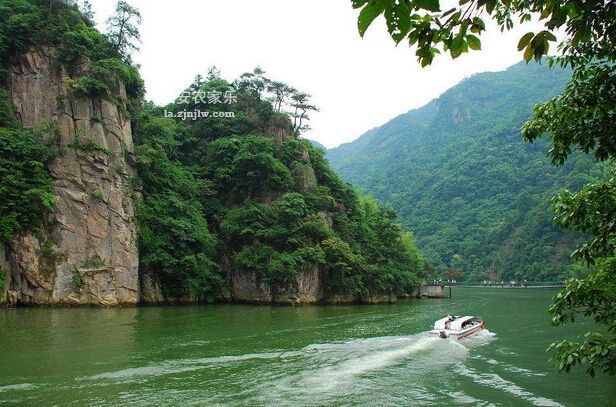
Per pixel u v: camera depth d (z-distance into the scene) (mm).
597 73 7008
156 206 45875
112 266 39969
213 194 55906
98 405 12648
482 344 24375
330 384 15695
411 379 16734
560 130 7453
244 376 16344
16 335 22938
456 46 3795
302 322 32844
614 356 6988
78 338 22422
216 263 51375
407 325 31781
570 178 119875
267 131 63438
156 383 15031
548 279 101750
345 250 53250
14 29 40688
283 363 18547
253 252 51375
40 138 38875
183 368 17203
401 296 66750
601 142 7062
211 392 14266
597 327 30438
